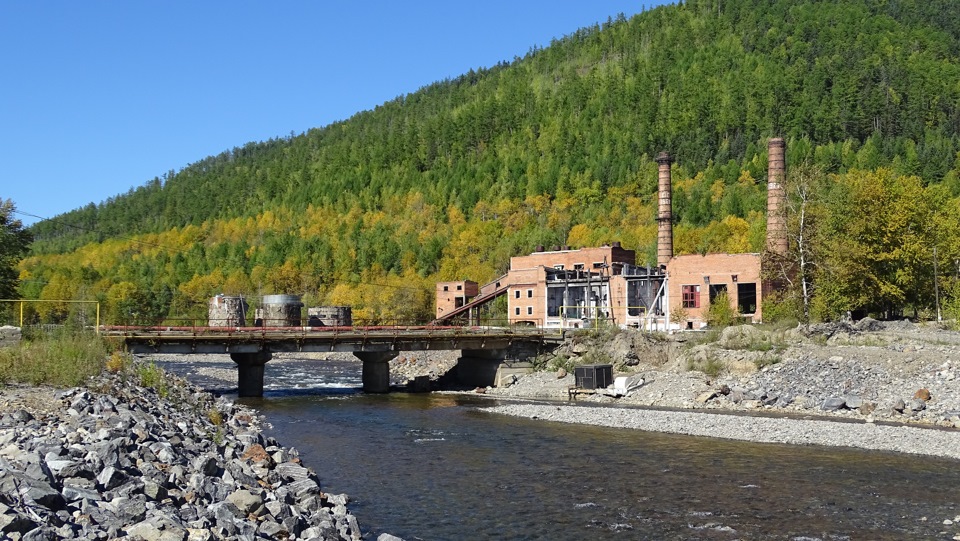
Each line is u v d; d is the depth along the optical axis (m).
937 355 49.16
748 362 55.00
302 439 37.81
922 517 23.41
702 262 75.69
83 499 15.12
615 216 199.38
